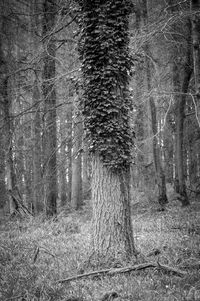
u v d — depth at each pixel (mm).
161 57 17734
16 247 10141
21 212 18234
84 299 5613
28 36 17125
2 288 6293
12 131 16781
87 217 16266
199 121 11164
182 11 13031
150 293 5590
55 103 15398
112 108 7863
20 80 16141
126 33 8117
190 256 7742
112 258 7504
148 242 9508
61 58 14289
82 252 8555
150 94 14594
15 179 18828
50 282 6426
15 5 17031
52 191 16219
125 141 8047
